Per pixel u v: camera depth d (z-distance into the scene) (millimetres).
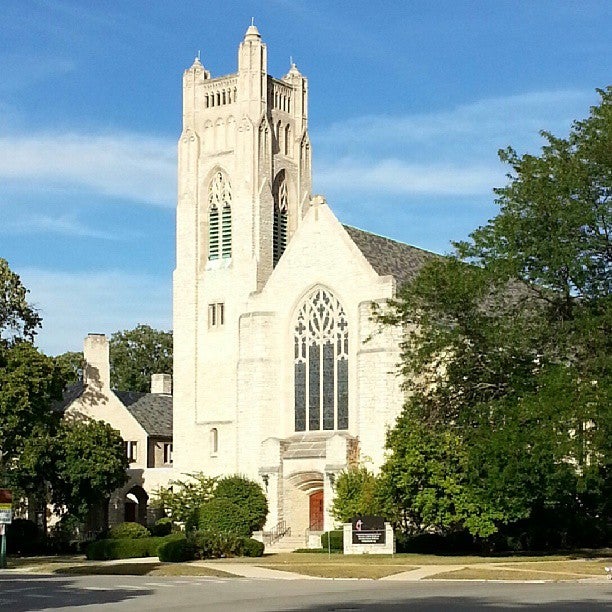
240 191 108375
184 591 48688
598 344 61500
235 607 39969
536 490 70250
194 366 108688
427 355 67812
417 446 75500
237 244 108125
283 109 113312
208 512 92875
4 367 93312
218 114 111125
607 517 83562
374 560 70062
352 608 38688
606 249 62969
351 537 78875
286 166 112312
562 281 63688
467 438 66938
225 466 105625
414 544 79938
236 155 109250
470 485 72250
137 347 173375
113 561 77750
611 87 65375
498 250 64500
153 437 118562
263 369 97438
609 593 44375
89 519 109688
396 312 75250
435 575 56094
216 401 107188
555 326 64062
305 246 97938
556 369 61406
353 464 89938
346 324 94938
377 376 90375
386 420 89625
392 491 77562
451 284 65750
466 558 70812
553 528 81062
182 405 108812
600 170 62219
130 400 122812
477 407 65750
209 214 110875
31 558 86688
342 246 95750
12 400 91125
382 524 77250
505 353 65188
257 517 93125
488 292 67250
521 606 38438
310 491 94688
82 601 43625
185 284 110312
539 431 59188
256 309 99312
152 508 111312
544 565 60875
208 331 108688
